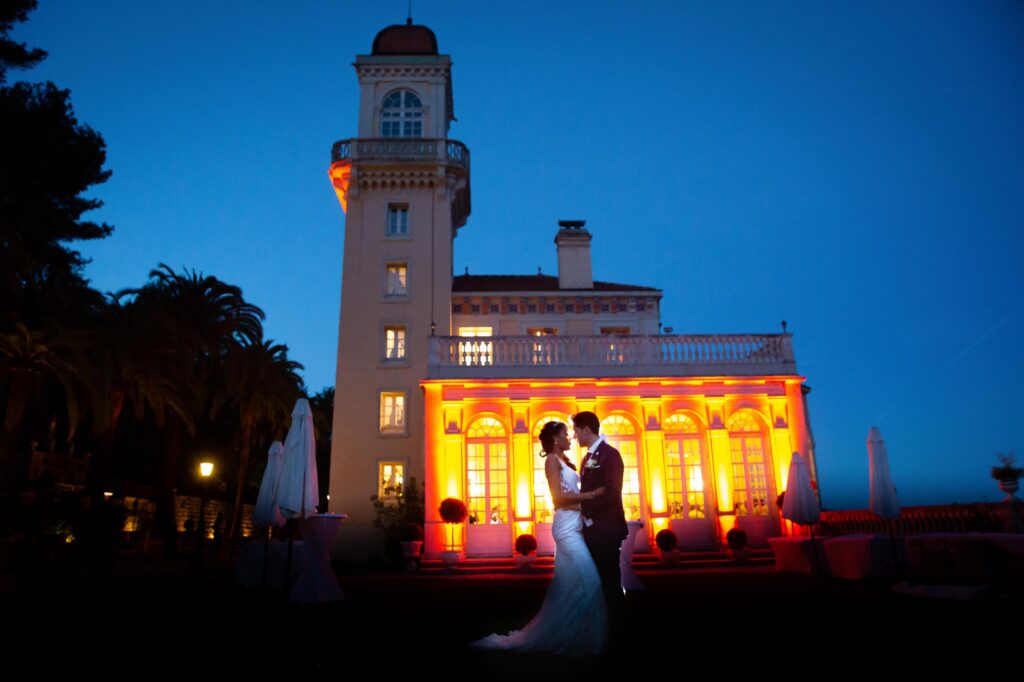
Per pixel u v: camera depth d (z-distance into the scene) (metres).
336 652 5.60
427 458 21.47
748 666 4.64
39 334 22.67
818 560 14.55
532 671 4.57
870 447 11.95
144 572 18.67
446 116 34.09
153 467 41.38
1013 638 5.59
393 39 33.78
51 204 27.50
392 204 30.67
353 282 29.42
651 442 21.83
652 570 18.45
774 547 16.83
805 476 15.14
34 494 19.09
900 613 7.45
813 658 4.91
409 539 21.19
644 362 22.91
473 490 21.48
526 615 8.27
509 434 21.86
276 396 33.38
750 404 22.42
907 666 4.56
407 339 28.81
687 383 22.42
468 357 24.05
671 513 21.58
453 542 20.75
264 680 4.56
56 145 26.00
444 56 32.56
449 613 8.54
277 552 12.24
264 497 10.77
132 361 25.44
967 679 4.13
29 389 23.98
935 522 15.52
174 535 28.30
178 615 8.47
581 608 5.09
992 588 8.98
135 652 5.75
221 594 11.56
